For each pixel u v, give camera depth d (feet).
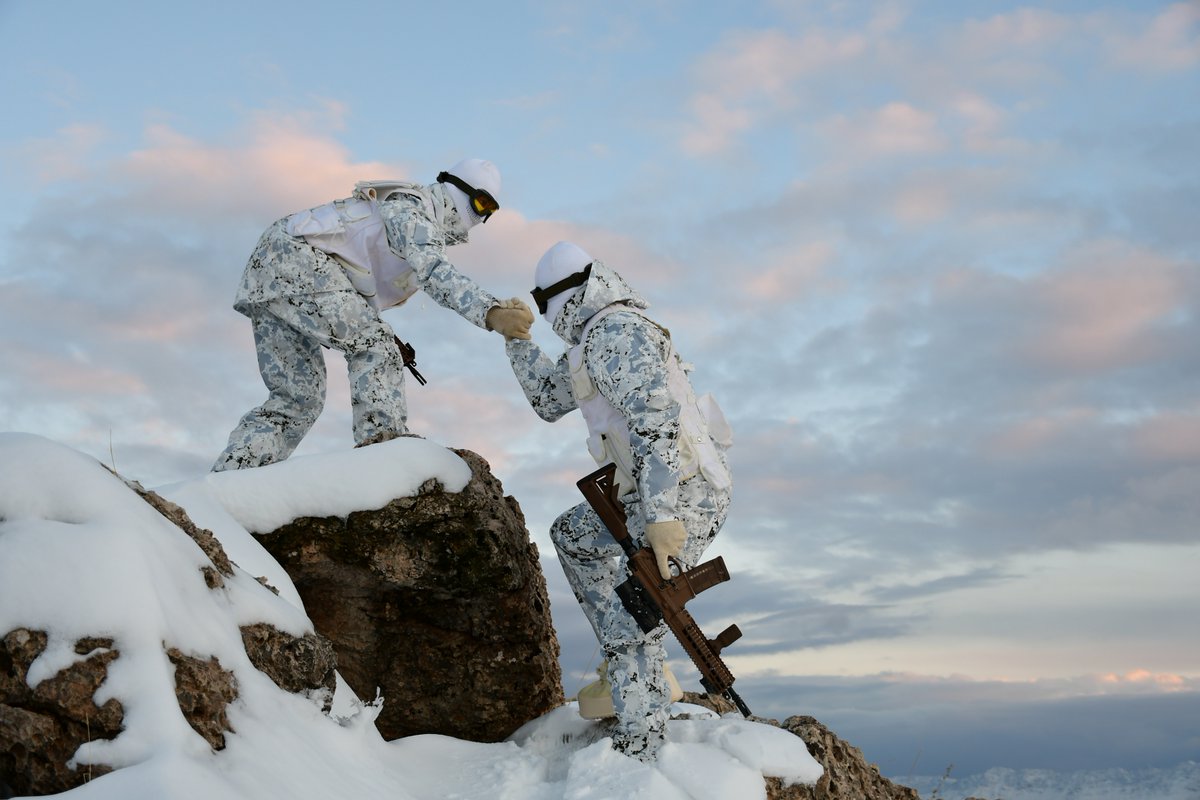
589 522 15.37
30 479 10.89
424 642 15.83
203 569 11.63
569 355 14.51
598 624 15.71
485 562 15.16
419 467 15.14
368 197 17.90
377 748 13.34
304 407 18.13
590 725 15.67
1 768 9.61
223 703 10.44
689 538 14.39
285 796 10.05
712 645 14.05
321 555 14.97
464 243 18.60
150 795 8.72
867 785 15.47
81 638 9.78
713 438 14.97
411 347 18.22
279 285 17.29
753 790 13.32
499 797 13.01
